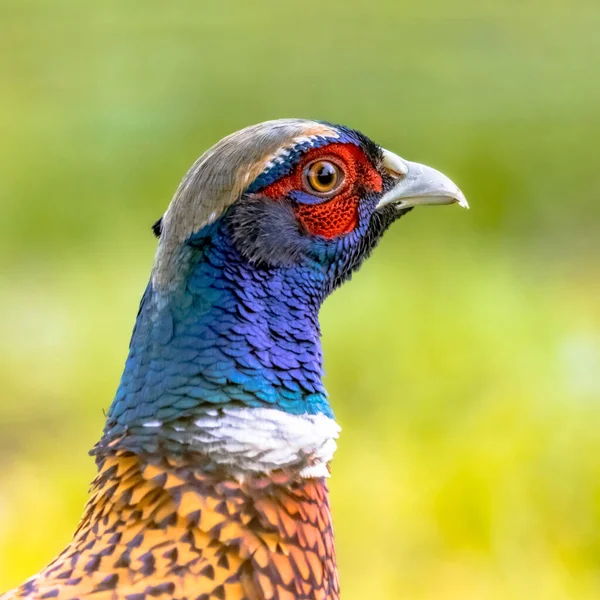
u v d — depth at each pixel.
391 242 21.83
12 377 17.62
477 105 26.48
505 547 12.62
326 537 6.81
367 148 7.63
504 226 23.33
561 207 23.70
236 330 6.65
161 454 6.43
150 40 31.14
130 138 25.36
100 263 21.22
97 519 6.52
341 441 14.74
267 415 6.61
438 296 17.77
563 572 12.24
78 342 18.31
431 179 7.96
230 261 6.73
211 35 31.02
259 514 6.39
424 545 12.97
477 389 15.05
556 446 12.98
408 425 14.63
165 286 6.65
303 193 7.11
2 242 22.62
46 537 12.66
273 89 27.58
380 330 16.92
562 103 26.73
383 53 29.64
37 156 24.84
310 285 7.16
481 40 30.72
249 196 6.83
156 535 6.27
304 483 6.64
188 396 6.50
